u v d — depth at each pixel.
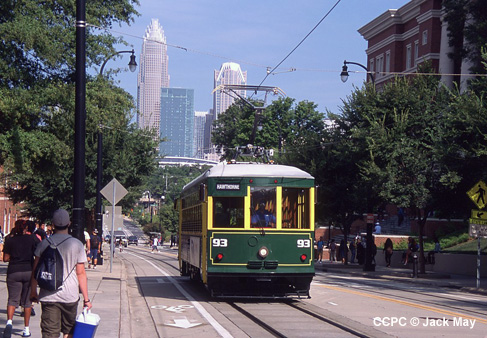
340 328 12.02
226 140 74.56
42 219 46.19
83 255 7.32
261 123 68.81
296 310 14.90
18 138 23.30
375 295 19.17
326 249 54.81
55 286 7.08
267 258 16.11
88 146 44.69
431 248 44.41
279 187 16.38
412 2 61.75
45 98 23.86
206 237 16.20
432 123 31.19
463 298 19.75
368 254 36.34
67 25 25.31
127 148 46.09
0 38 21.86
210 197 16.25
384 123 32.78
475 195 24.53
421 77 33.12
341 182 38.81
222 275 16.00
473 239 43.56
